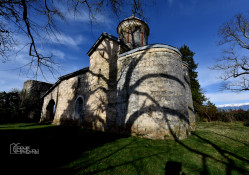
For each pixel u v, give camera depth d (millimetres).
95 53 9898
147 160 3260
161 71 6184
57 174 2555
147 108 5902
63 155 3592
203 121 16234
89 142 5012
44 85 20266
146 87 6207
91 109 8633
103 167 2871
